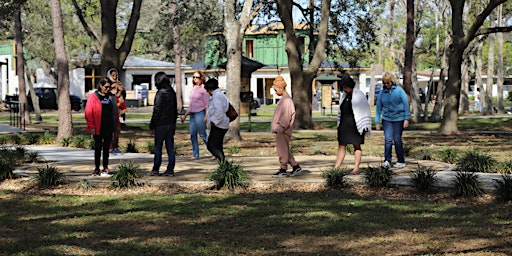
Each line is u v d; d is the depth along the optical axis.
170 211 9.66
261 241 7.83
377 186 11.34
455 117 26.94
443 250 7.35
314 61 29.80
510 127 31.30
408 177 11.77
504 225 8.61
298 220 8.96
